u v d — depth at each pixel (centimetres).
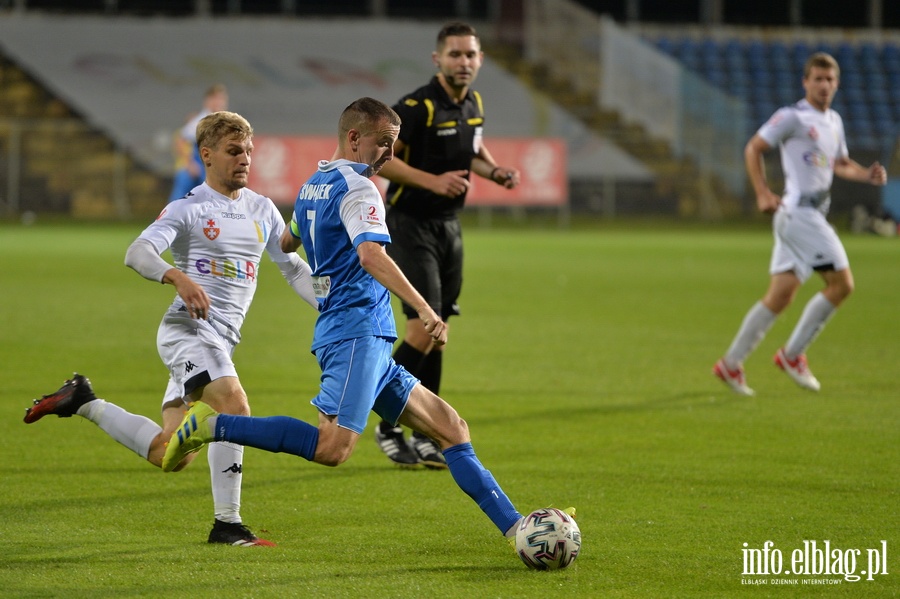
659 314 4575
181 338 1656
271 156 10075
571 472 2089
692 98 11612
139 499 1858
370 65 12238
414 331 2297
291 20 12381
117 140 11062
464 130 2364
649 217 11425
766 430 2478
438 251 2348
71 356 3316
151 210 11131
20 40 11788
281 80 12000
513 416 2623
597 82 12269
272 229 1755
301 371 3200
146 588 1397
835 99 12488
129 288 5191
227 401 1619
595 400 2825
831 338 3969
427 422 1570
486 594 1391
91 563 1501
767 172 11544
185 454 1531
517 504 1862
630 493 1934
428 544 1620
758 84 12619
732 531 1702
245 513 1792
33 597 1359
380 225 1495
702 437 2405
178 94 11781
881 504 1866
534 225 10894
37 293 4922
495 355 3516
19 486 1933
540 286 5625
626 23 13612
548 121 11975
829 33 13675
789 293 2906
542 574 1479
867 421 2580
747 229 10762
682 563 1536
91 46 11900
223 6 13250
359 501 1880
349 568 1495
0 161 10831
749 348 2892
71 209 11000
